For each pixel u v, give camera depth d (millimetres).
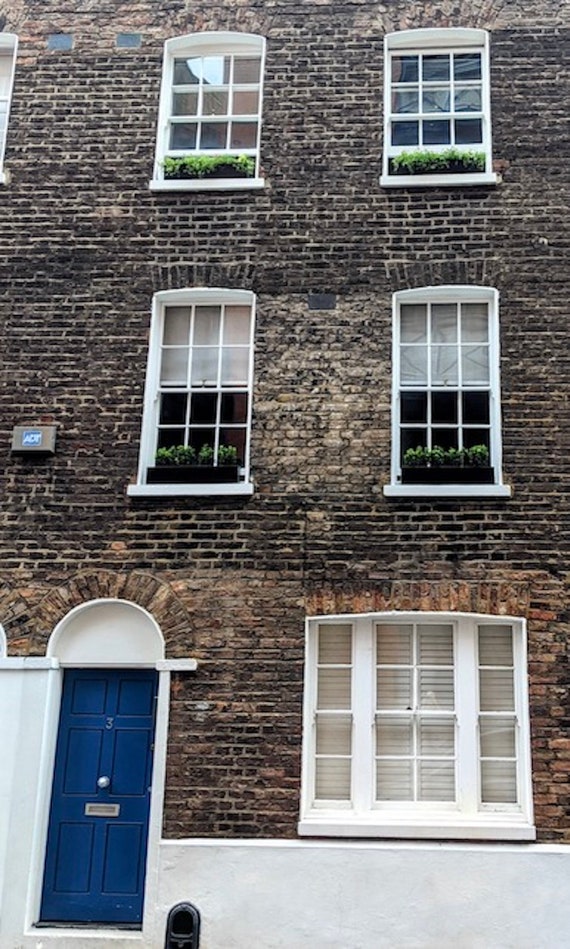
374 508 8656
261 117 9992
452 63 10203
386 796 8203
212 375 9398
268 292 9375
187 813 8039
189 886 7852
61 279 9539
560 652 8195
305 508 8711
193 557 8641
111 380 9227
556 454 8703
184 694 8320
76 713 8578
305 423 8969
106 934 7879
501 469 8719
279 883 7801
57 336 9367
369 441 8883
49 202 9781
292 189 9656
